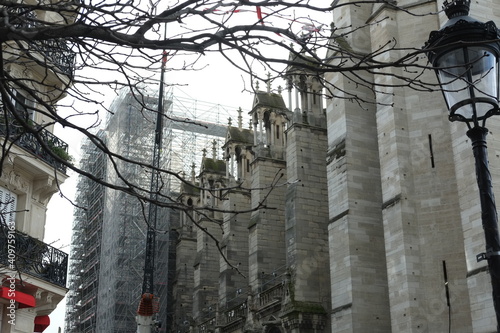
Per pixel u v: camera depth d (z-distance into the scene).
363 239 36.16
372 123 38.66
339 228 36.75
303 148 45.38
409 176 32.97
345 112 38.22
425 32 35.22
